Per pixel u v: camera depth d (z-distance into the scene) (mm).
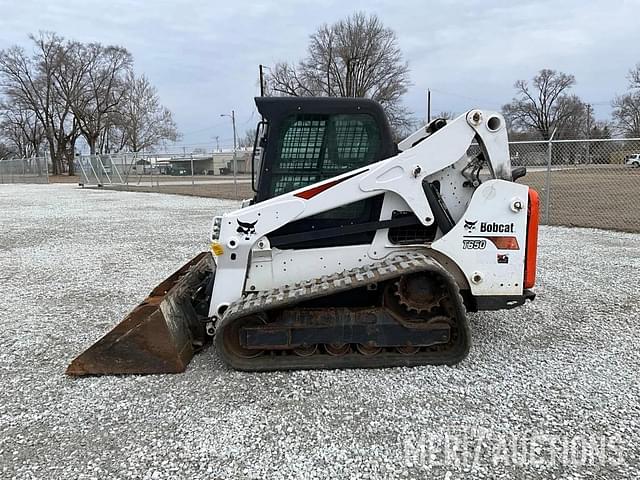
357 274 3895
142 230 12031
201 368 3963
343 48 50812
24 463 2789
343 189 3988
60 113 62375
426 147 4008
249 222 3982
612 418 3162
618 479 2588
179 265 7957
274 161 4125
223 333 3857
